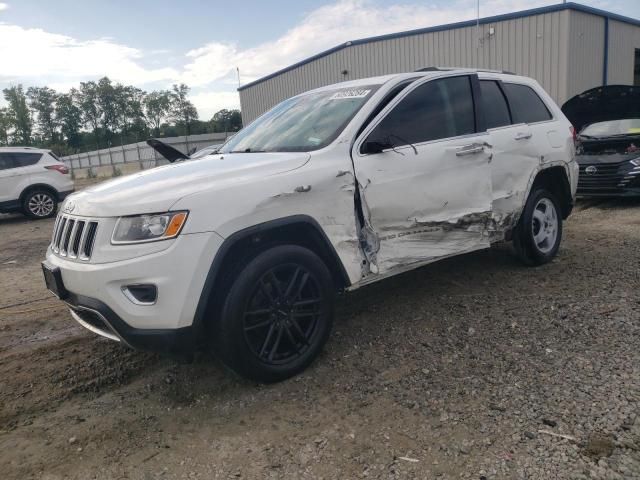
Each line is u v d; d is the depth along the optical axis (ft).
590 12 53.11
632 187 27.48
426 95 14.02
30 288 20.36
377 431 9.23
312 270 11.23
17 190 41.81
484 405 9.75
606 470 7.87
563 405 9.52
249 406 10.34
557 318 13.32
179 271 9.56
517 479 7.83
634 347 11.46
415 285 16.56
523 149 16.03
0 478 8.63
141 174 11.89
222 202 10.07
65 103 340.80
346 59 69.62
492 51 56.24
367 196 12.10
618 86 30.35
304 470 8.39
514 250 17.31
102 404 10.87
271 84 84.64
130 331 9.66
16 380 12.03
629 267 16.89
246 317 10.45
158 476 8.50
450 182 13.75
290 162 11.40
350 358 11.99
